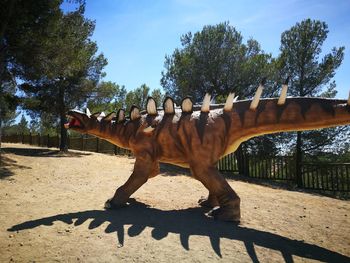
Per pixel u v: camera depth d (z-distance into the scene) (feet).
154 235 15.75
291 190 37.76
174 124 20.27
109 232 15.99
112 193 25.53
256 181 42.04
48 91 67.46
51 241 14.94
